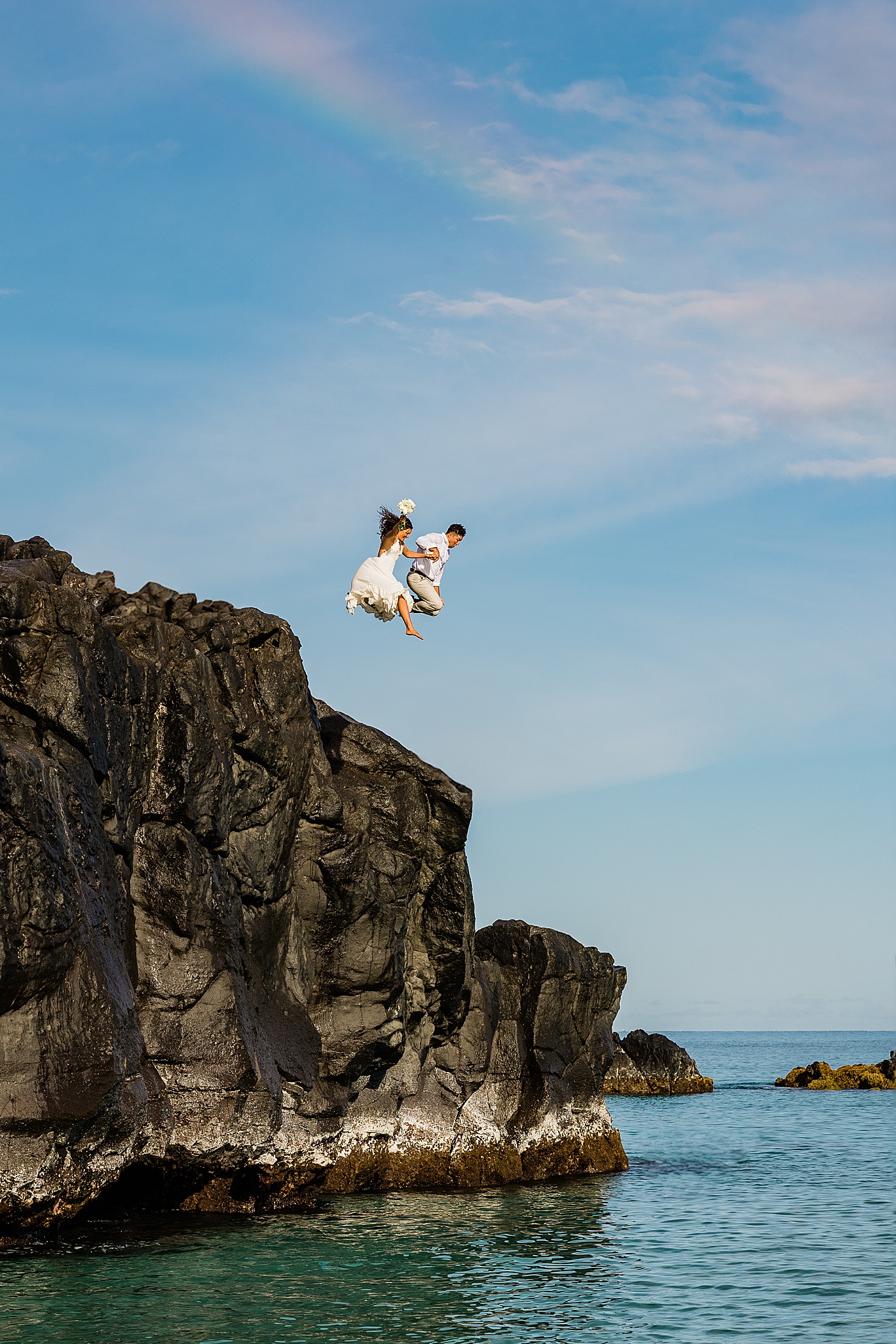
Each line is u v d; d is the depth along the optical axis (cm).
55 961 1777
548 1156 3509
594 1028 4038
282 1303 1792
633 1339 1747
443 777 3034
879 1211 3028
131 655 2214
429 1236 2378
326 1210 2578
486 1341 1684
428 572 2234
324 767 2711
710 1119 6347
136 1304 1722
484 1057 3244
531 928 3669
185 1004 2164
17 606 1958
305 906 2634
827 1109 7062
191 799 2234
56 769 1866
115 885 2077
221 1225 2325
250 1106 2219
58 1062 1781
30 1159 1755
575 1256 2319
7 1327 1586
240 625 2533
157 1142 2086
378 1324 1727
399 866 2794
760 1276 2202
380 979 2688
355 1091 2786
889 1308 1959
